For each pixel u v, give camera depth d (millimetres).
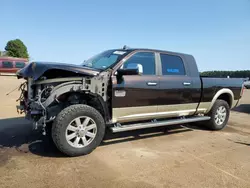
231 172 3314
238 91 6129
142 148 4203
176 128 5820
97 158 3656
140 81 4207
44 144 4215
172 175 3152
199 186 2889
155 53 4609
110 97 3963
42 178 2951
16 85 15516
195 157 3844
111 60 4281
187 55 5191
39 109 3633
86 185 2816
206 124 5785
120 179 2992
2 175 3000
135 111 4266
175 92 4746
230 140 4934
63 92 3605
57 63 3664
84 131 3711
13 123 5742
